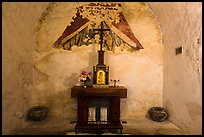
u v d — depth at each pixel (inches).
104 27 163.2
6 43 115.1
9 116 121.3
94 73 138.6
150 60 165.2
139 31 165.2
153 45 165.8
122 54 163.6
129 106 163.6
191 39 120.6
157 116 149.6
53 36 160.7
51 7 160.7
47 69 159.9
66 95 160.9
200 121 110.3
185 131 127.7
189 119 122.7
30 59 153.9
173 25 144.5
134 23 165.2
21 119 139.8
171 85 149.3
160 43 166.2
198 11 111.8
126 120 155.7
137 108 163.9
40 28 159.8
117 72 163.2
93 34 162.7
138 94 164.2
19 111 136.3
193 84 118.2
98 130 123.9
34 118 145.6
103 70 138.5
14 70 126.6
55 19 161.2
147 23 165.9
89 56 161.9
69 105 161.0
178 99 137.9
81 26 162.4
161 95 165.8
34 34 159.2
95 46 162.4
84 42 162.2
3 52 111.7
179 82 136.6
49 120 152.1
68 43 161.5
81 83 160.4
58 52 160.9
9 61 119.2
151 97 165.0
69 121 150.7
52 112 160.1
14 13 122.6
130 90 163.8
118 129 128.4
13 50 124.3
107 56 162.7
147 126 139.7
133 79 164.2
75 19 162.4
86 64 161.6
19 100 135.9
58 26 161.2
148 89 164.9
